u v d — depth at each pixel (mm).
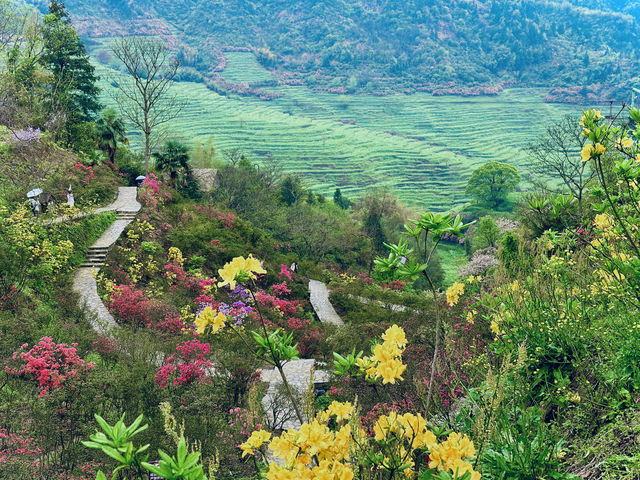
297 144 177375
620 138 3482
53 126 26828
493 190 99938
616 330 4242
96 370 9203
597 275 4773
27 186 21156
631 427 3500
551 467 3107
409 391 7371
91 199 23609
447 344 4156
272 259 27078
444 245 69625
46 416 7797
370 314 22547
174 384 9680
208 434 7902
